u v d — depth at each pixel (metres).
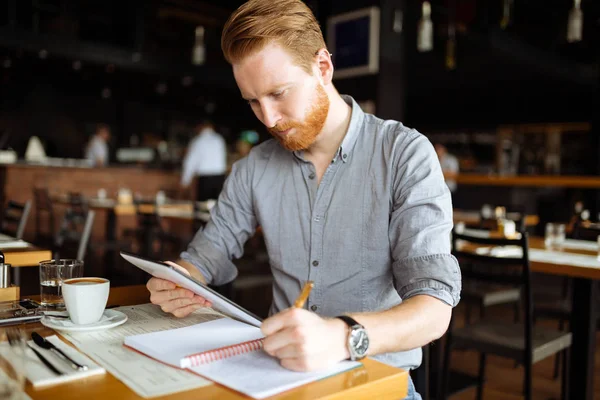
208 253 1.37
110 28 9.27
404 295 1.05
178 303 1.03
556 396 2.71
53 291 1.06
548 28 8.02
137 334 0.92
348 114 1.27
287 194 1.30
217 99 12.34
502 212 4.35
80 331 0.93
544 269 2.19
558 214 8.94
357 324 0.81
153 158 10.52
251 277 3.17
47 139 10.95
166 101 12.55
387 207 1.19
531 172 12.47
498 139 13.11
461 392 2.68
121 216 7.05
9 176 6.52
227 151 12.99
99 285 0.95
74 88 11.22
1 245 1.82
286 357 0.75
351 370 0.77
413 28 7.45
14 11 7.69
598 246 2.79
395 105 4.61
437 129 13.49
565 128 12.35
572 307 2.34
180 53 10.30
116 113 11.98
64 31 8.98
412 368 1.24
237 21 1.03
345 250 1.22
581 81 10.23
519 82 10.84
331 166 1.25
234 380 0.71
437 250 1.05
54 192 6.79
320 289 1.25
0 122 10.38
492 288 3.12
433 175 1.14
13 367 0.65
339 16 4.81
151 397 0.66
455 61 8.84
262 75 1.04
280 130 1.11
